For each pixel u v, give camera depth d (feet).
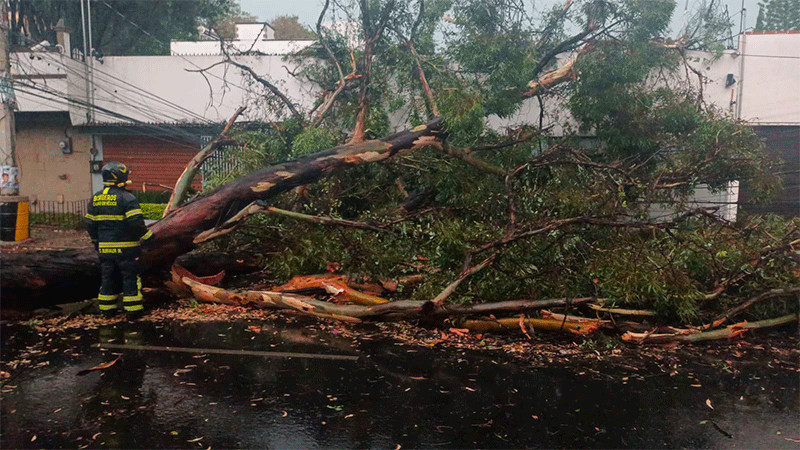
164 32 67.26
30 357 14.16
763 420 11.62
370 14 31.96
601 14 31.35
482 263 17.93
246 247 23.77
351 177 27.40
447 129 24.89
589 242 21.62
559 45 32.37
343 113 34.83
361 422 11.01
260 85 45.88
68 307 18.58
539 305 16.71
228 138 29.81
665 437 10.75
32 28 57.00
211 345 15.49
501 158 27.45
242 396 12.09
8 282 16.60
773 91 46.11
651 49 32.60
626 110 31.40
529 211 23.00
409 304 17.02
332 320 18.13
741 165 30.14
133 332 16.49
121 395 11.98
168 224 19.12
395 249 21.80
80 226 42.55
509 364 14.64
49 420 10.72
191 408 11.42
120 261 17.54
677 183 26.91
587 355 15.55
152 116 47.83
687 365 14.98
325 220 20.34
